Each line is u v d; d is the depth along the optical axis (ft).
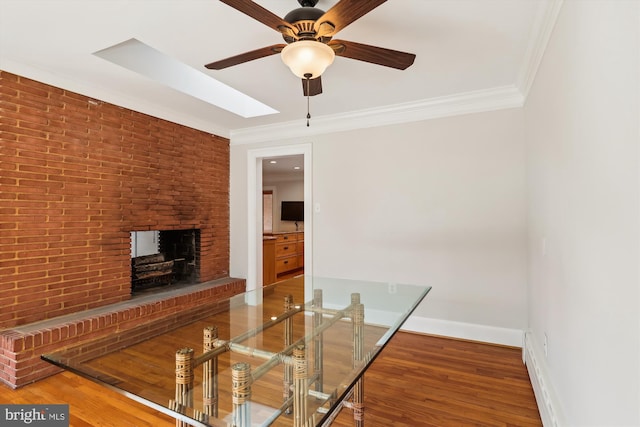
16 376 7.13
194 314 7.49
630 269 2.84
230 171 14.69
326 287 9.17
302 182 27.50
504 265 9.84
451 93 10.03
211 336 5.53
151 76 9.22
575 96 4.45
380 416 6.28
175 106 11.34
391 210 11.44
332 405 3.83
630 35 2.79
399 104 10.94
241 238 14.42
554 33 5.68
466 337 10.28
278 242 20.03
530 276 8.79
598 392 3.63
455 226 10.49
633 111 2.75
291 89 9.77
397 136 11.35
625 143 2.92
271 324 6.57
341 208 12.29
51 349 7.68
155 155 11.32
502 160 9.86
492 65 8.17
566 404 4.95
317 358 5.00
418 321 10.96
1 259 7.63
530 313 8.80
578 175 4.33
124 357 5.38
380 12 6.07
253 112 12.34
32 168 8.20
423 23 6.41
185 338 6.27
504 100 9.78
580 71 4.23
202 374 4.53
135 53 8.80
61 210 8.76
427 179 10.89
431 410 6.47
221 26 6.56
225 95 11.70
